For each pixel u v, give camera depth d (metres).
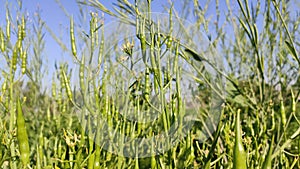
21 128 0.32
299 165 0.39
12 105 0.39
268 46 0.79
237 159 0.25
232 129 0.49
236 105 0.80
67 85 0.35
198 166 0.42
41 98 1.03
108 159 0.36
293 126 0.75
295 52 0.45
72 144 0.36
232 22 0.76
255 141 0.43
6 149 0.39
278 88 0.81
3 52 0.42
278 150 0.33
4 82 0.41
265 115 0.62
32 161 0.58
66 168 0.37
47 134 0.81
